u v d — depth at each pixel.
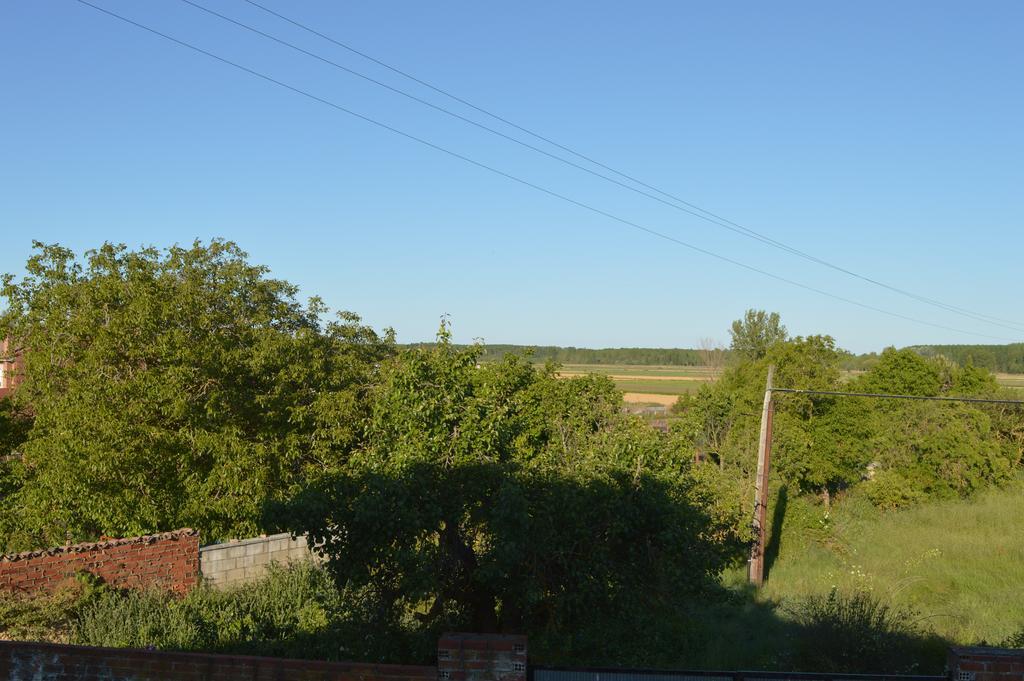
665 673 6.60
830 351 32.09
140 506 16.92
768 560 22.30
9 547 17.39
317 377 20.61
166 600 13.22
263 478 17.64
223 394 18.42
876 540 23.80
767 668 12.52
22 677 6.88
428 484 9.31
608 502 9.03
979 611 16.19
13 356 22.16
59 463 16.72
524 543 8.50
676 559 9.55
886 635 13.26
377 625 10.21
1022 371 102.44
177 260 21.97
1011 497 29.50
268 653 10.62
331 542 8.93
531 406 12.94
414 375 9.69
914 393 33.50
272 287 23.73
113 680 6.80
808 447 27.19
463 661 6.23
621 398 17.25
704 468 21.36
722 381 38.09
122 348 18.31
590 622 9.78
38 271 21.03
